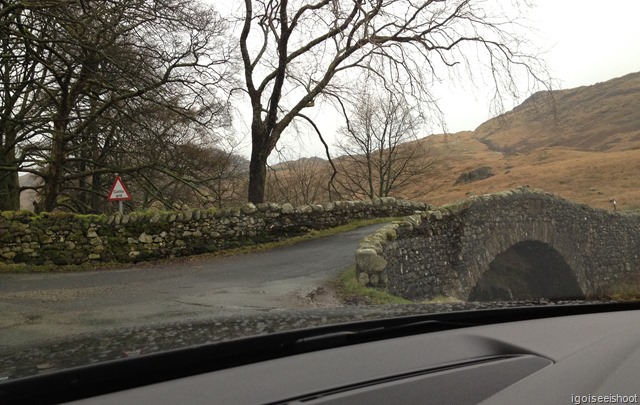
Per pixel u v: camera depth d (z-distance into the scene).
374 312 3.00
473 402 1.72
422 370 2.02
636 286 20.83
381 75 17.88
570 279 18.75
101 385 1.83
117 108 16.27
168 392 1.73
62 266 12.93
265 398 1.69
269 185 32.25
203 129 19.62
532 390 1.83
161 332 2.54
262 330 2.34
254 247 14.83
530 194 16.95
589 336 2.61
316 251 13.73
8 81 16.09
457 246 13.60
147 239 13.73
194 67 17.86
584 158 61.72
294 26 17.72
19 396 1.71
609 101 107.38
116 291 9.72
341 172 36.62
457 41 18.17
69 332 6.43
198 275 11.33
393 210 19.80
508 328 2.78
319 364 2.05
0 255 12.81
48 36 15.07
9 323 7.05
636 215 23.69
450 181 65.06
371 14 16.62
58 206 24.28
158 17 14.67
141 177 20.59
